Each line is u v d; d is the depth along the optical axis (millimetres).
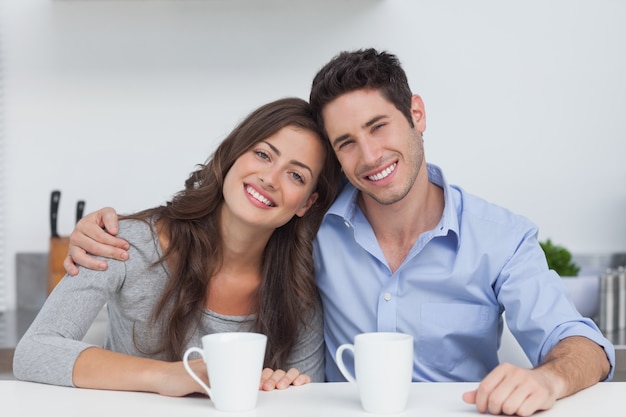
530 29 2605
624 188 2613
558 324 1369
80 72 2668
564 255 2404
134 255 1457
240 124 1480
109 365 1192
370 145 1398
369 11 2617
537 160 2619
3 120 2682
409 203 1503
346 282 1548
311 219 1599
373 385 1015
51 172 2682
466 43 2611
